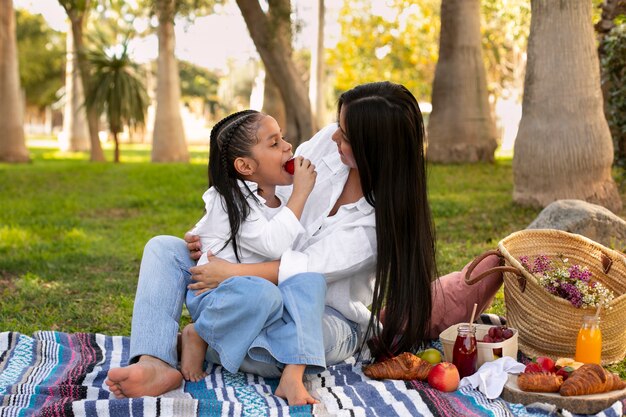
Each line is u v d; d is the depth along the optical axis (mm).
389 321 3125
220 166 3094
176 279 3125
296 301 2918
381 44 26016
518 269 3297
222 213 3098
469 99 13617
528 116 7695
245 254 3125
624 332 3316
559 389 2814
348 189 3256
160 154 19672
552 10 7340
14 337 3516
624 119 8195
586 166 7379
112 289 5109
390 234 3035
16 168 15883
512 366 3004
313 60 19547
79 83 25453
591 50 7332
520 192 8008
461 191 10172
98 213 9547
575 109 7352
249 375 3154
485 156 13719
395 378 3043
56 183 13047
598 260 3695
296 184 3088
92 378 3105
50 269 5809
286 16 12219
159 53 19594
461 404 2781
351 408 2693
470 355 3039
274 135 3084
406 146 3014
